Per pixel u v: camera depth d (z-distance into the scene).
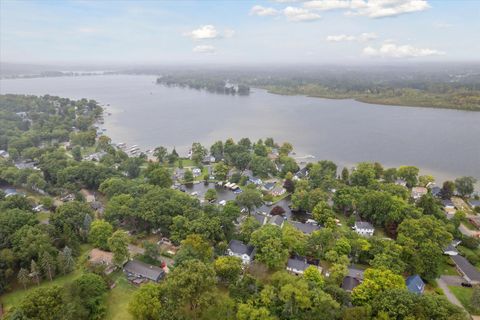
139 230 132.00
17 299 94.19
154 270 104.00
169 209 130.75
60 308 78.06
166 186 175.62
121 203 139.62
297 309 81.06
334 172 194.00
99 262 107.25
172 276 84.06
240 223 138.88
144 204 132.75
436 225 117.94
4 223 113.56
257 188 179.12
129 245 122.12
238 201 146.38
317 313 79.12
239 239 123.06
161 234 129.62
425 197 144.50
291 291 81.44
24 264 102.88
